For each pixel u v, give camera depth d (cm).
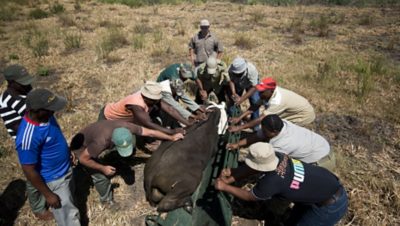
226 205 413
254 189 328
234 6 1833
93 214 444
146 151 561
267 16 1536
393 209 446
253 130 583
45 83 834
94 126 393
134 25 1352
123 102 454
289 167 324
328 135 616
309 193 327
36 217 435
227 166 464
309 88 777
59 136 332
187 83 768
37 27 1325
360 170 520
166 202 398
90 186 483
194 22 1404
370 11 1638
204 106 550
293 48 1058
